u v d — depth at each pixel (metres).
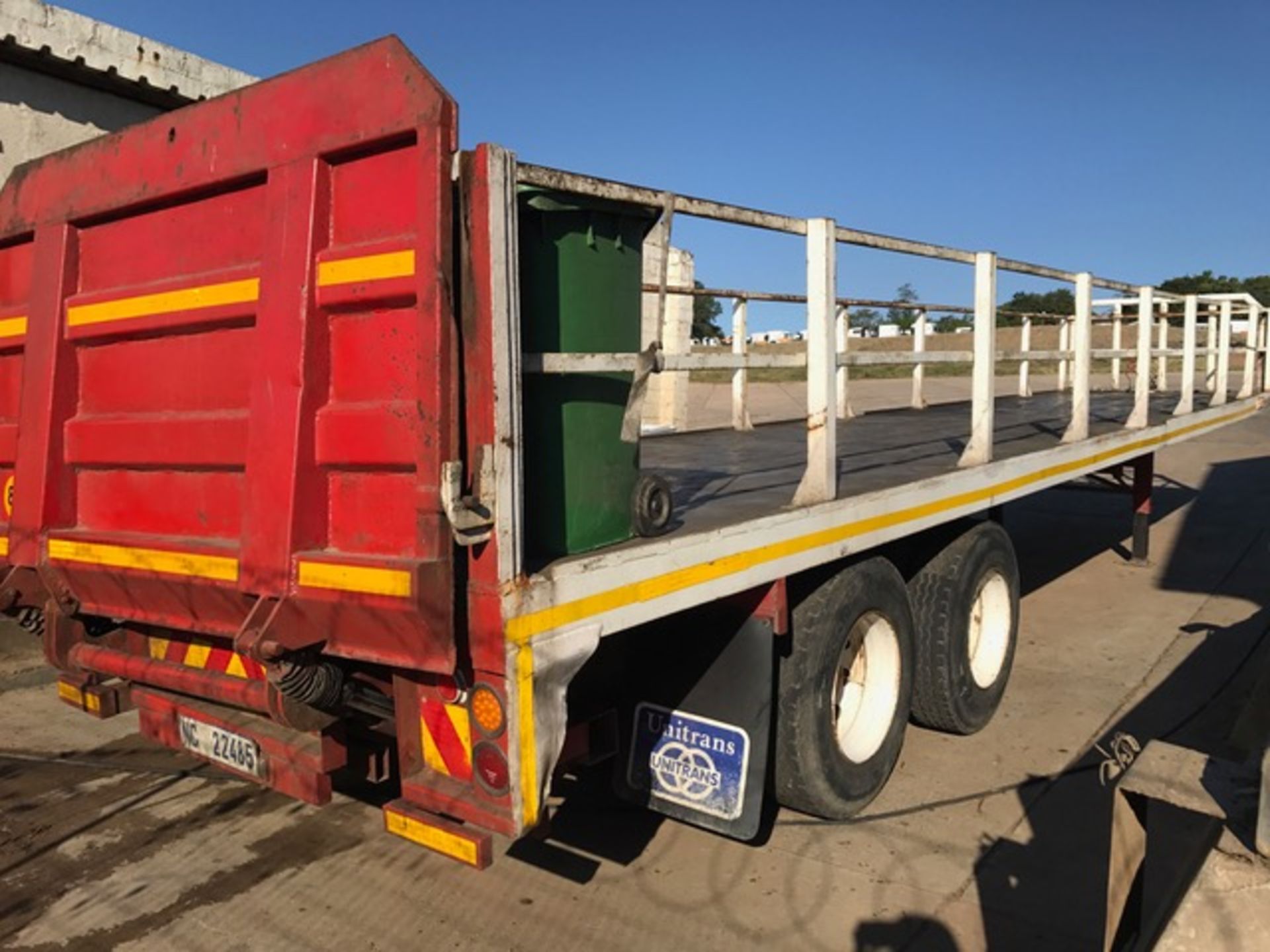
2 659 6.08
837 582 3.74
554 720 2.43
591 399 2.71
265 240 2.59
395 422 2.36
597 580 2.52
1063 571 8.76
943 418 9.08
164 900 3.52
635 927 3.32
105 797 4.36
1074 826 3.99
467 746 2.56
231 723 3.21
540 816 2.42
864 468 4.79
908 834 3.94
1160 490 13.10
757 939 3.24
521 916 3.39
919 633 4.66
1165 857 3.65
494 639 2.31
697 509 3.53
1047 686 5.70
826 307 3.47
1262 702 4.09
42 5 6.03
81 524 3.28
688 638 3.35
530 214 2.52
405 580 2.27
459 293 2.29
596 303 2.71
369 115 2.39
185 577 2.78
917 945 3.20
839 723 4.00
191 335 2.87
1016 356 5.18
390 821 2.61
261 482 2.56
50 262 3.25
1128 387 14.45
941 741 4.89
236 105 2.69
